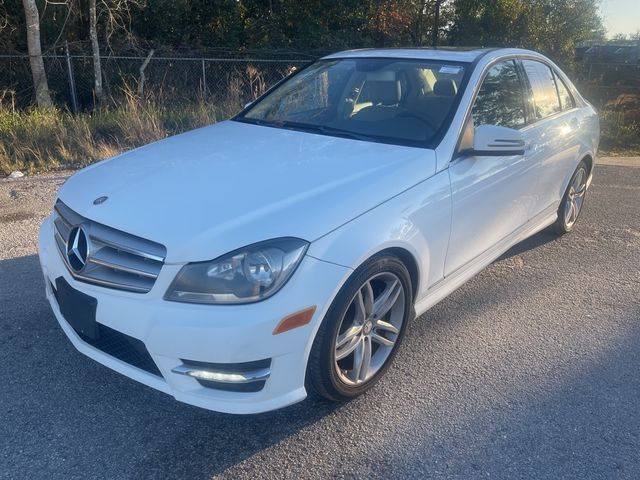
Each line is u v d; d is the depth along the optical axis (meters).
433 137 3.58
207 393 2.66
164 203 2.88
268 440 2.90
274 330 2.58
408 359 3.62
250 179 3.07
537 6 19.89
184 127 9.36
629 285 4.73
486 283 4.70
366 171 3.18
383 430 3.00
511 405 3.22
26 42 13.13
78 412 3.05
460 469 2.77
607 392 3.36
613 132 11.30
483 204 3.79
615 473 2.77
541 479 2.72
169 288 2.60
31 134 8.02
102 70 13.11
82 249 2.87
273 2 17.36
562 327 4.05
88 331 2.82
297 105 4.32
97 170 3.49
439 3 19.38
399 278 3.19
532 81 4.64
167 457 2.78
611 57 14.89
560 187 5.15
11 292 4.20
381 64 4.28
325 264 2.71
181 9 14.95
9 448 2.79
